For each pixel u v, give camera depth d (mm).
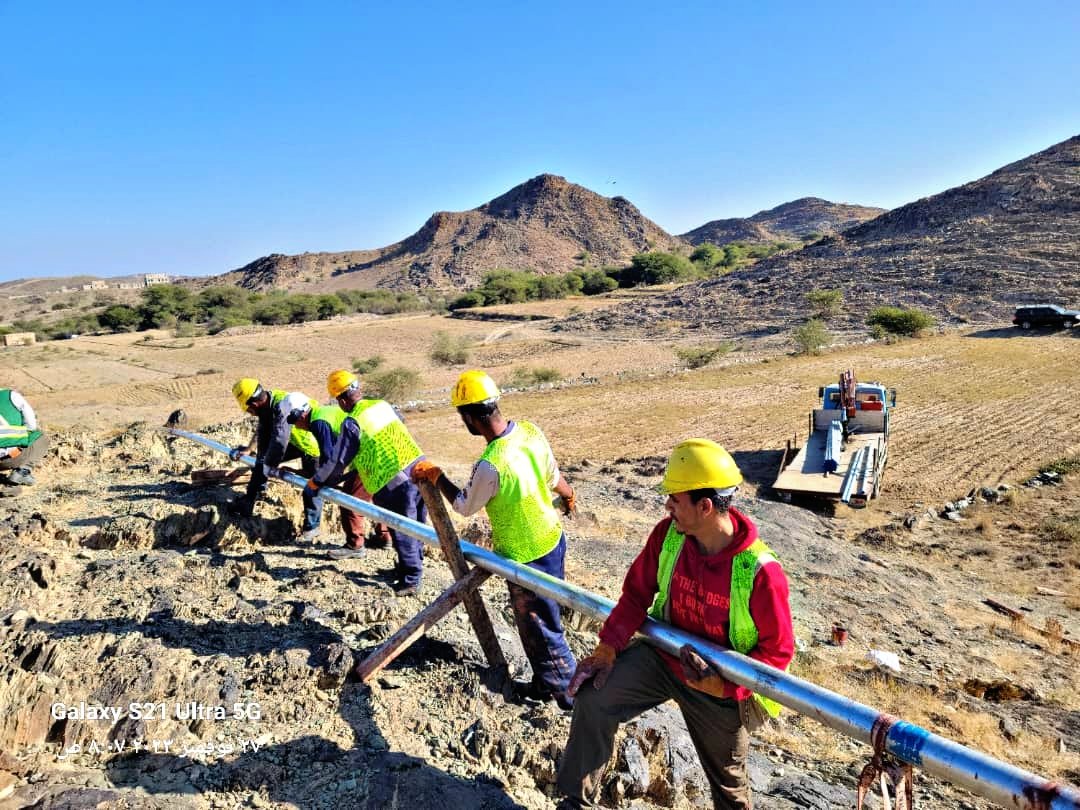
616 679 2914
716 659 2707
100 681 3754
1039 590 14250
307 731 3590
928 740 2240
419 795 3213
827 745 5891
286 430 5977
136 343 97688
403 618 4875
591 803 2961
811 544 13805
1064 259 80875
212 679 3828
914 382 38000
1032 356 43250
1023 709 8211
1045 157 125562
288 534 6465
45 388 61031
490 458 3688
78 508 6637
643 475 18859
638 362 58781
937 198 118438
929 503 20109
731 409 33719
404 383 45219
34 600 4559
